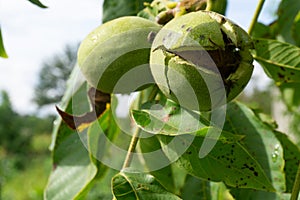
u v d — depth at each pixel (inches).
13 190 127.2
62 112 14.8
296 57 15.7
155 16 14.4
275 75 16.3
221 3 13.4
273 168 15.3
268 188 13.4
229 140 12.7
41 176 139.8
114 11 17.3
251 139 15.8
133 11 17.3
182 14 13.5
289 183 16.7
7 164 143.4
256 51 15.9
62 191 16.9
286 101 19.6
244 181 13.5
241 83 12.4
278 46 15.7
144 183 12.7
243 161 13.3
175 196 12.5
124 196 12.5
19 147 208.1
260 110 17.3
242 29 12.3
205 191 16.9
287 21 18.7
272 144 15.6
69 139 17.2
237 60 12.2
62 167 17.1
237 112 16.2
